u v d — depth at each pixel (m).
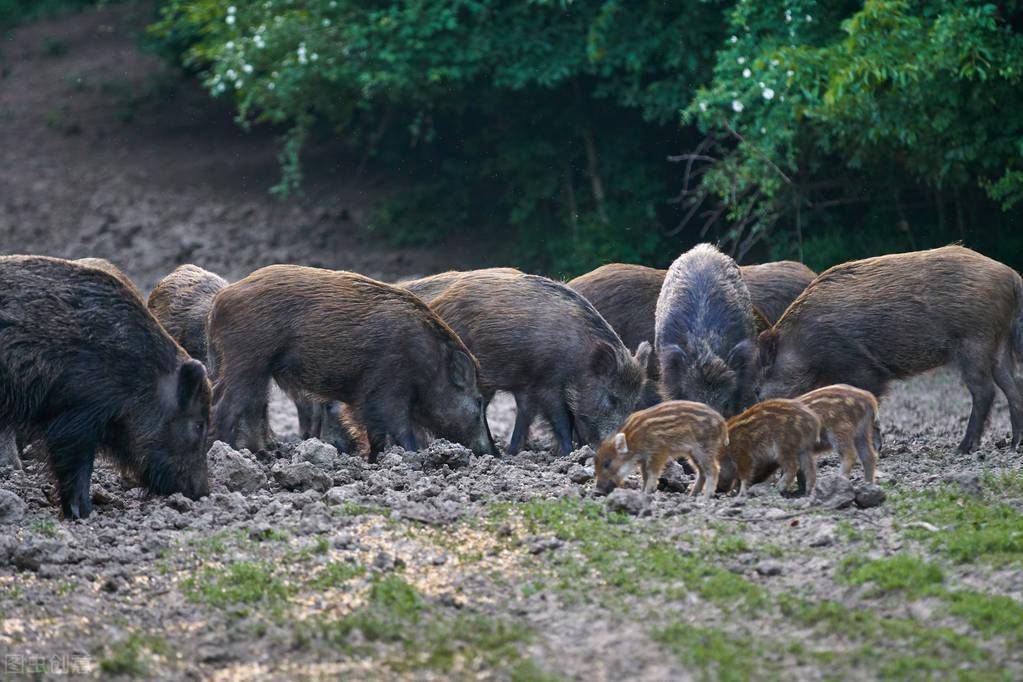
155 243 60.34
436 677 14.22
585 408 27.28
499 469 23.75
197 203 63.94
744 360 25.98
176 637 15.71
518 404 28.08
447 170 62.12
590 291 30.48
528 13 51.38
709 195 54.09
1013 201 39.28
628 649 14.67
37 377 20.39
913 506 19.47
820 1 42.59
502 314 27.70
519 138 57.31
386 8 54.25
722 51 46.00
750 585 16.30
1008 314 25.78
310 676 14.40
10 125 74.62
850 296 26.23
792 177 46.22
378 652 14.96
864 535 17.97
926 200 46.78
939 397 36.56
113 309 21.20
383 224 60.03
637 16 49.91
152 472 21.80
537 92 56.59
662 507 20.16
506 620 15.69
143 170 68.25
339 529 19.19
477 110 62.16
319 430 29.34
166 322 28.91
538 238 56.91
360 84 54.00
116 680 14.57
